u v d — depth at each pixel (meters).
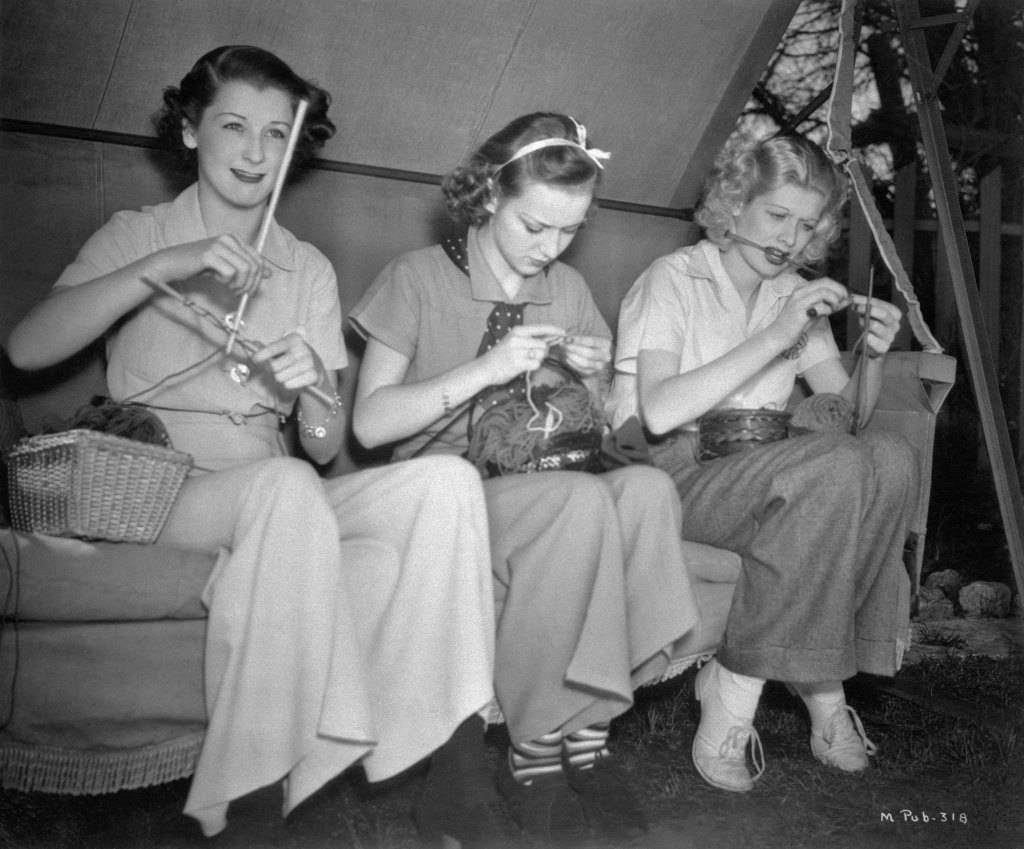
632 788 2.46
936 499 5.45
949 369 2.89
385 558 2.15
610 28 3.37
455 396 2.39
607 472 2.38
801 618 2.40
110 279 2.28
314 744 1.99
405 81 3.25
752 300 3.04
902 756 2.73
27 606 2.01
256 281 2.30
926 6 5.62
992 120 6.07
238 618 1.99
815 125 6.51
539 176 2.46
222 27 2.99
